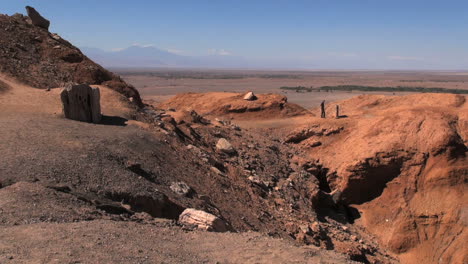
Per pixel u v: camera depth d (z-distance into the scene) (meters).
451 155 26.36
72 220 10.92
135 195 14.62
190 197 17.38
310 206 25.66
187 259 9.83
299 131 35.97
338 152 32.22
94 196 13.44
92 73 33.00
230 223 16.73
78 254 8.70
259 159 29.34
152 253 9.70
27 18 37.44
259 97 47.03
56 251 8.63
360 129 32.69
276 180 27.16
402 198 26.84
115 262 8.67
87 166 15.52
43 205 11.23
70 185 13.81
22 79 29.19
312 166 31.14
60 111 23.59
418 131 28.38
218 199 19.08
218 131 32.34
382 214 27.05
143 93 123.12
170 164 20.03
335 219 26.88
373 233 26.28
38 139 17.52
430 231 24.73
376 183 28.47
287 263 10.48
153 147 20.89
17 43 32.78
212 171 22.48
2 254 8.13
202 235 12.22
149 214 14.16
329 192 30.61
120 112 26.02
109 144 18.83
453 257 22.72
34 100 25.38
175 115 32.62
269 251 11.26
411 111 30.53
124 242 10.02
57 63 33.19
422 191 26.53
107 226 10.95
